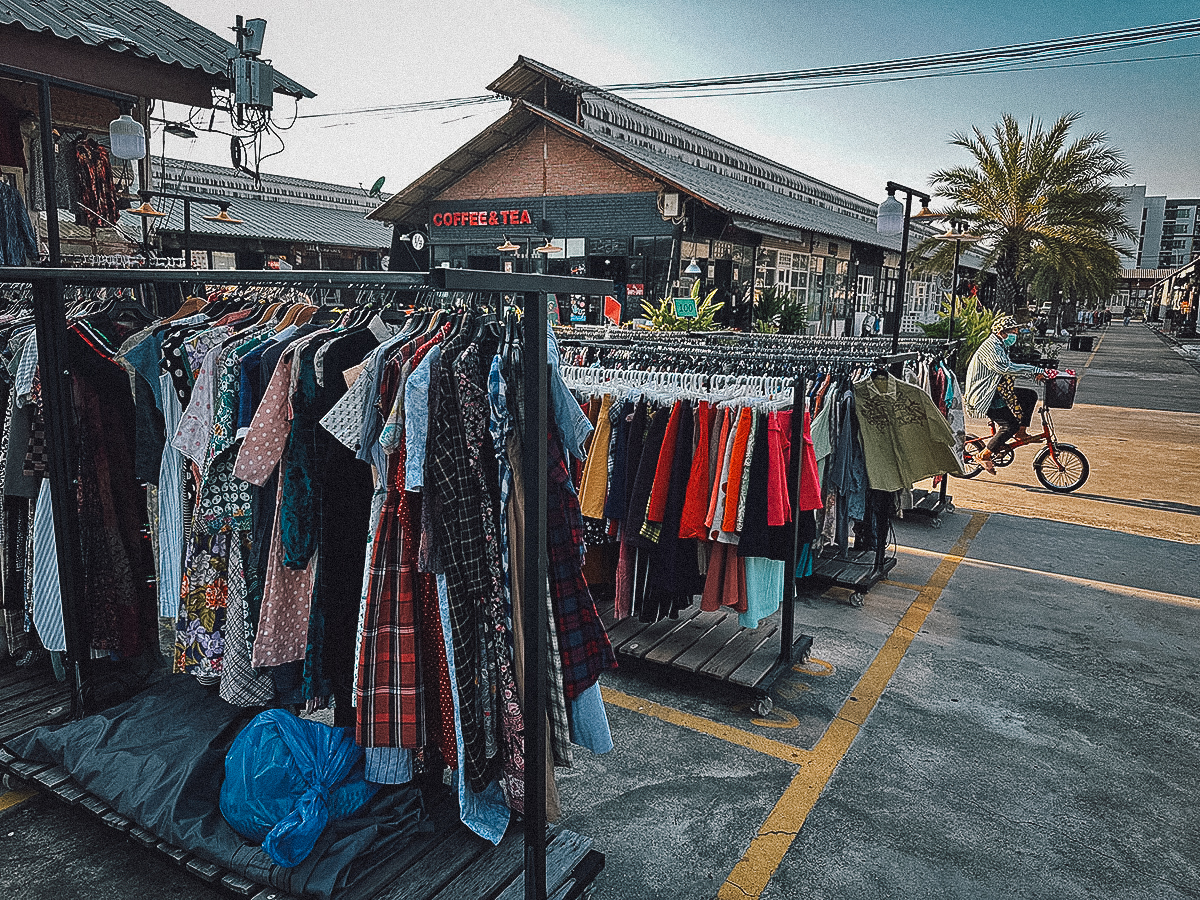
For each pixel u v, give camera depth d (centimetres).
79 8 906
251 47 965
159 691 321
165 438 296
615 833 305
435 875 243
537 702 229
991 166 2489
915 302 3716
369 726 243
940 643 490
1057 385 903
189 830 253
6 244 571
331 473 252
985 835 309
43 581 327
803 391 388
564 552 256
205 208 2294
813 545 486
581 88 2009
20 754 300
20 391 312
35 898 259
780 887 278
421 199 2311
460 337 238
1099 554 682
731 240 2142
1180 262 14850
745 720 393
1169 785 346
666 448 381
